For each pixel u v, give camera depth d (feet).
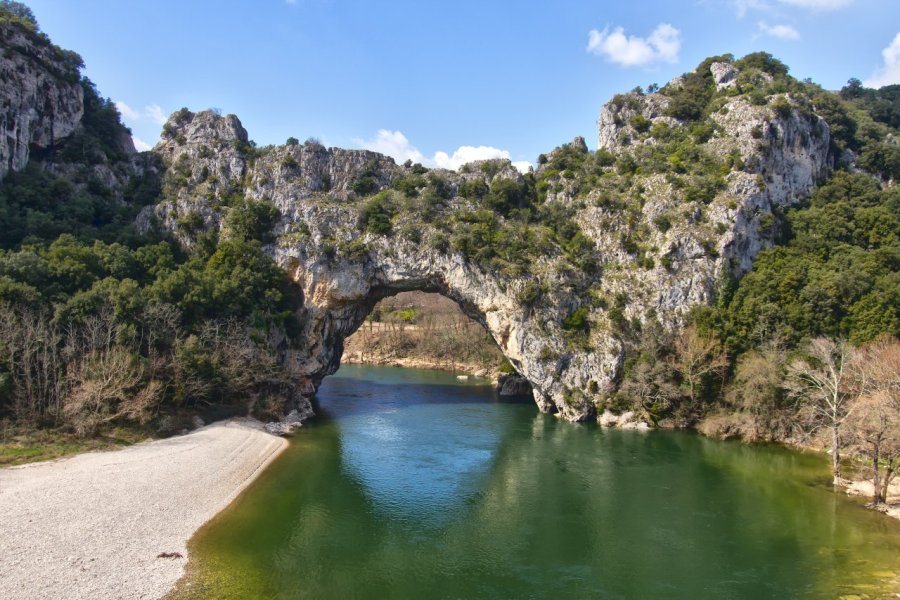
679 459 196.65
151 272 249.14
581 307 276.21
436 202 301.22
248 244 274.77
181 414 206.28
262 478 165.17
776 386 215.51
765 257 268.62
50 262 212.84
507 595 105.40
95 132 342.23
